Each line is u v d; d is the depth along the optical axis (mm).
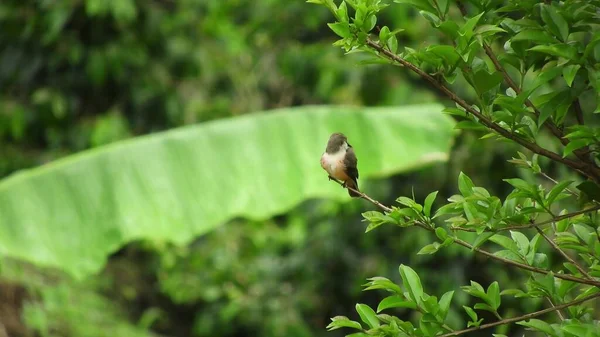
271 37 16734
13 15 15648
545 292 4996
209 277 15906
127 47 15883
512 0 4969
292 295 15984
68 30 15961
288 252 17047
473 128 4988
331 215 15828
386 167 11008
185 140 10867
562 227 5324
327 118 11125
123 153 10703
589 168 4934
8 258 13984
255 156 10852
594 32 4863
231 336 16766
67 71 16250
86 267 10164
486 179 13977
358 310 4941
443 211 4891
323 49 15852
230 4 16250
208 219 10531
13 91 16219
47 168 10547
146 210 10453
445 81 5012
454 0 5203
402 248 14938
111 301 15852
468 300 14492
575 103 5156
